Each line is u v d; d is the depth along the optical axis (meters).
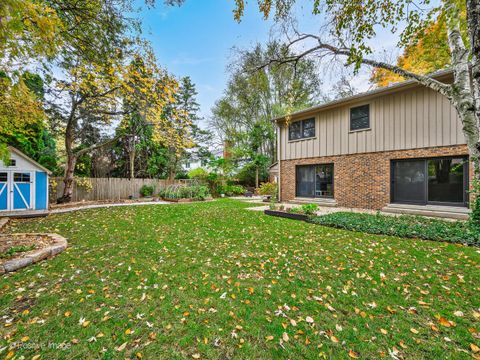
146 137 19.27
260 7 5.82
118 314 2.32
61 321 2.21
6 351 1.83
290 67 9.42
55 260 3.77
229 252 4.14
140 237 5.18
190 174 19.59
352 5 4.95
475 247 4.22
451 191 7.08
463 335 2.01
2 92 4.62
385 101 8.41
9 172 8.78
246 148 21.50
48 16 3.34
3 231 5.79
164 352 1.84
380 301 2.55
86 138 16.56
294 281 3.03
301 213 7.55
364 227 5.64
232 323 2.20
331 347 1.89
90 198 14.12
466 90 4.94
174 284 2.96
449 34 5.20
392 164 8.30
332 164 10.14
